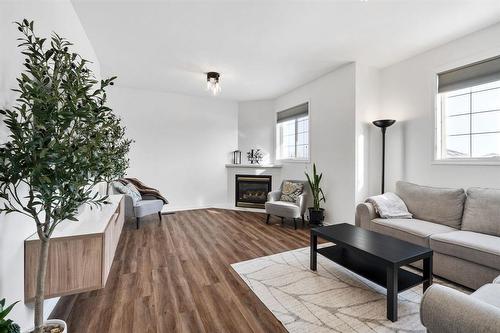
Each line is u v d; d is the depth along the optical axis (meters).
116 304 1.86
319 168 4.23
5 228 1.26
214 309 1.81
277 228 3.98
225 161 5.83
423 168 3.20
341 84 3.78
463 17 2.45
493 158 2.55
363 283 2.18
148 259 2.71
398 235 2.53
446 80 3.00
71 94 1.21
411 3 2.24
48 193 1.15
